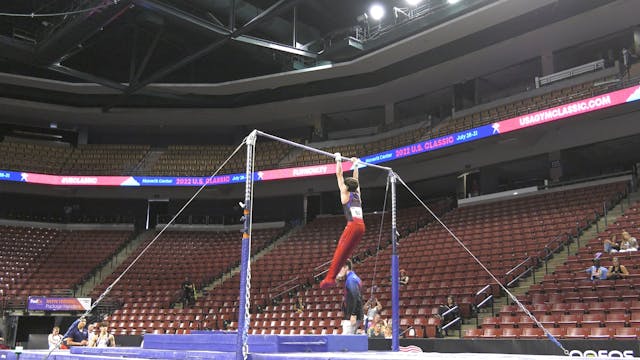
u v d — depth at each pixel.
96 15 25.81
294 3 25.81
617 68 27.64
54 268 33.53
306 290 26.73
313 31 35.31
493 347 14.76
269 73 40.38
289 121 43.00
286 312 24.33
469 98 35.62
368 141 37.88
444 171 33.66
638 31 28.38
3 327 26.59
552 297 17.41
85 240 37.59
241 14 31.67
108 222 41.31
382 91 37.09
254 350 9.32
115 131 45.25
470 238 26.23
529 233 24.45
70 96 40.44
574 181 27.72
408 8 31.56
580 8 28.45
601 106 23.61
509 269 21.28
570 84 29.34
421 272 24.03
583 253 20.31
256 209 42.53
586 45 30.83
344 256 8.15
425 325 17.86
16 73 38.72
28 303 26.62
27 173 36.50
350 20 34.84
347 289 11.69
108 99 40.88
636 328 13.94
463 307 18.92
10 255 33.84
